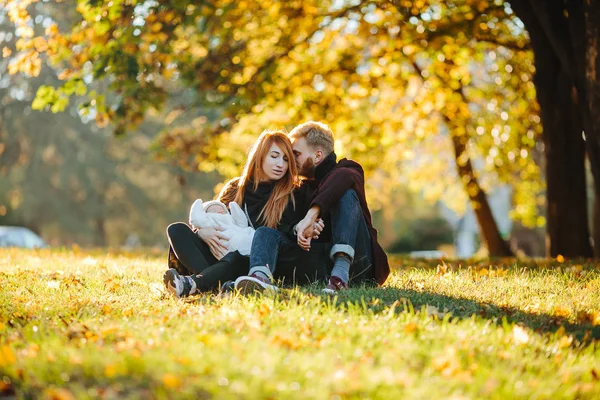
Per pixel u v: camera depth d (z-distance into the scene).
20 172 41.94
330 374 3.55
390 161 23.11
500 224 53.09
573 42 11.21
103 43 13.52
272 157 6.00
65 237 47.31
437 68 17.59
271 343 4.07
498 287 6.59
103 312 5.43
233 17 14.77
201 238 5.95
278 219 5.99
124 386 3.36
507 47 16.27
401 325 4.57
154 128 44.06
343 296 5.39
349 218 5.73
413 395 3.35
